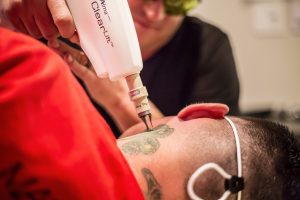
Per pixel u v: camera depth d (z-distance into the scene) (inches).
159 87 56.1
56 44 32.4
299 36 93.4
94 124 24.5
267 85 93.2
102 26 28.6
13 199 22.4
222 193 29.4
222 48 58.2
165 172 28.6
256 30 90.6
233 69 58.6
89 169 22.7
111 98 38.6
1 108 21.2
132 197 25.1
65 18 28.8
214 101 55.7
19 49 22.4
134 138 29.9
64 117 22.6
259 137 31.4
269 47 92.1
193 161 28.9
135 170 28.2
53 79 22.7
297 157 32.7
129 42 28.5
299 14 92.3
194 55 56.8
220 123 31.1
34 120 21.8
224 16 88.2
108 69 29.1
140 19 51.3
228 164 29.6
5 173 21.7
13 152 21.4
